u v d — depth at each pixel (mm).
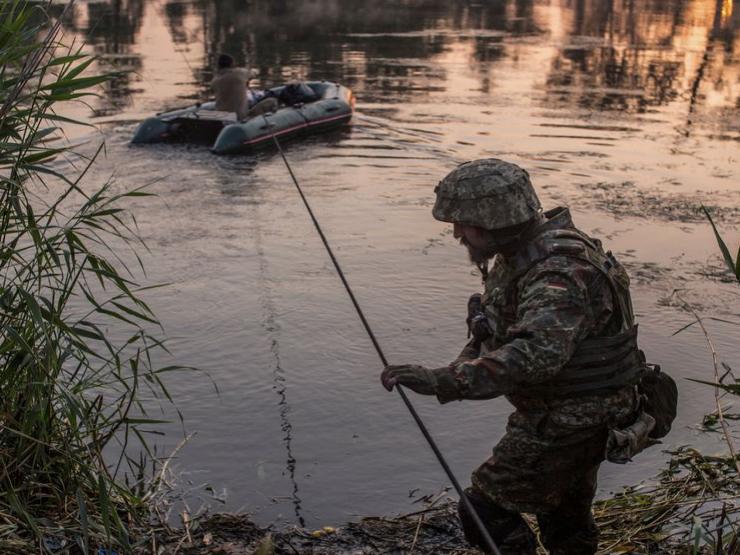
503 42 25562
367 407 6027
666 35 27641
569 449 3023
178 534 4188
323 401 6090
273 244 9445
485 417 5918
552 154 13367
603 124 15461
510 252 2984
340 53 23031
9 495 3500
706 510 4344
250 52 23094
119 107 16203
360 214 10609
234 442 5516
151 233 9750
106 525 3566
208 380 6359
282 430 5688
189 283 8266
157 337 7059
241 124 13523
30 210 3908
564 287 2834
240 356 6738
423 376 2781
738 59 23141
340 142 14242
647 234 9867
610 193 11453
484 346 3195
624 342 2988
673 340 7156
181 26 27766
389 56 22625
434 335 7188
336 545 4266
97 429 4047
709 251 9328
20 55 3855
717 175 12359
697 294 8141
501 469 3109
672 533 4121
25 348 3674
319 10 33219
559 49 24344
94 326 3984
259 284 8266
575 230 3018
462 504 3207
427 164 12945
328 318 7484
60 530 3699
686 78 20375
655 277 8562
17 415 3842
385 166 12852
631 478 5109
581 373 2938
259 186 11805
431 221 10328
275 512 4738
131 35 25406
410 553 4168
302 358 6727
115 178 11930
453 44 24969
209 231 9859
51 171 3938
